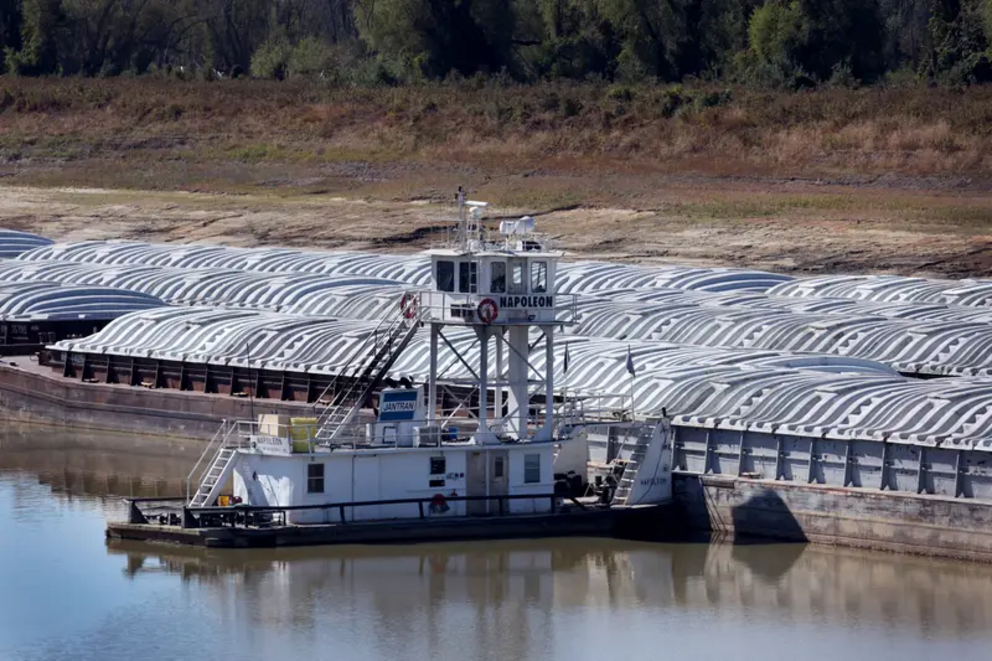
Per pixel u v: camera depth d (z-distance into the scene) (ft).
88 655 398.21
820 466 497.46
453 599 437.17
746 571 463.01
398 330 494.59
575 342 634.84
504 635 411.34
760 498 497.05
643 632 414.82
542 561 470.80
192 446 648.38
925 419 494.18
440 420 493.77
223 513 473.26
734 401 533.14
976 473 467.52
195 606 429.79
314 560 463.83
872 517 478.59
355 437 477.77
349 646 403.75
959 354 636.07
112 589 442.50
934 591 442.50
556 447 510.99
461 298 477.77
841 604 434.30
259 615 423.23
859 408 511.81
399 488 477.77
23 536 493.77
